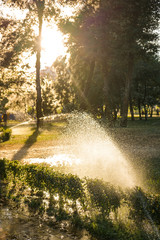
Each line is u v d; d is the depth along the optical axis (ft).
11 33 49.83
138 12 86.69
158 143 57.47
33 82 50.98
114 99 142.41
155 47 91.91
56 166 34.47
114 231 15.20
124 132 77.25
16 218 17.76
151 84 173.37
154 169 32.35
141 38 89.97
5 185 25.82
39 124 96.32
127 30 85.56
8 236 14.89
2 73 48.14
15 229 15.92
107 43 88.74
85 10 89.92
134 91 161.99
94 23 89.71
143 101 171.42
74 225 16.70
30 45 50.01
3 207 19.95
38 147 55.47
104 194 17.62
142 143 57.72
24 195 22.82
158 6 85.10
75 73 141.18
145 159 39.68
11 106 67.77
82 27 90.02
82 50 94.27
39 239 14.60
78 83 142.72
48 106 178.40
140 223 15.58
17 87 50.52
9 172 26.78
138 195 16.19
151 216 15.29
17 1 62.80
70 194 19.75
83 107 109.50
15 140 66.33
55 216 18.19
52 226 16.58
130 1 82.53
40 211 19.20
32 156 45.52
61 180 20.86
